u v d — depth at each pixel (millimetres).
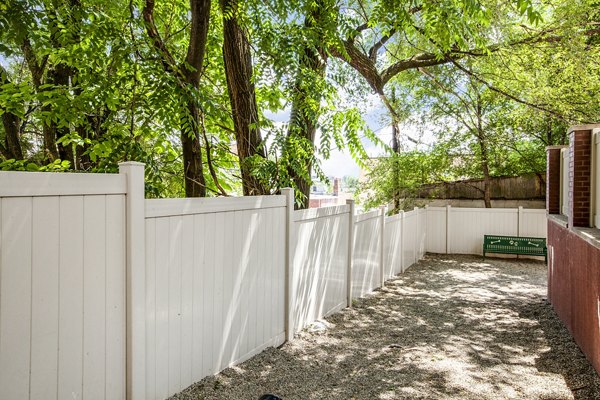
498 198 14422
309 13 5605
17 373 2115
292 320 4941
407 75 14266
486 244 12742
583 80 10570
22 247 2131
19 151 6602
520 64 10602
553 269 7059
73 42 4453
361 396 3557
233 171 6801
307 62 5887
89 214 2480
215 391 3334
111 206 2625
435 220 13984
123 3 5270
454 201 14883
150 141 5805
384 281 8875
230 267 3828
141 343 2811
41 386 2225
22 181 2119
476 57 10227
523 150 14164
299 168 5520
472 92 14008
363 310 6609
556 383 3914
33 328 2186
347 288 6762
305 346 4727
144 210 2840
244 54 5949
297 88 5453
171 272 3105
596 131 5188
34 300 2189
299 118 5816
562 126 12812
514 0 4223
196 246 3377
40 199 2215
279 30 5488
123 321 2713
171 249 3105
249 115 5992
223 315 3742
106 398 2596
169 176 5758
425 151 14812
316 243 5633
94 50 4316
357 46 9188
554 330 5770
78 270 2418
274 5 5414
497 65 10492
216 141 6621
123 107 4734
